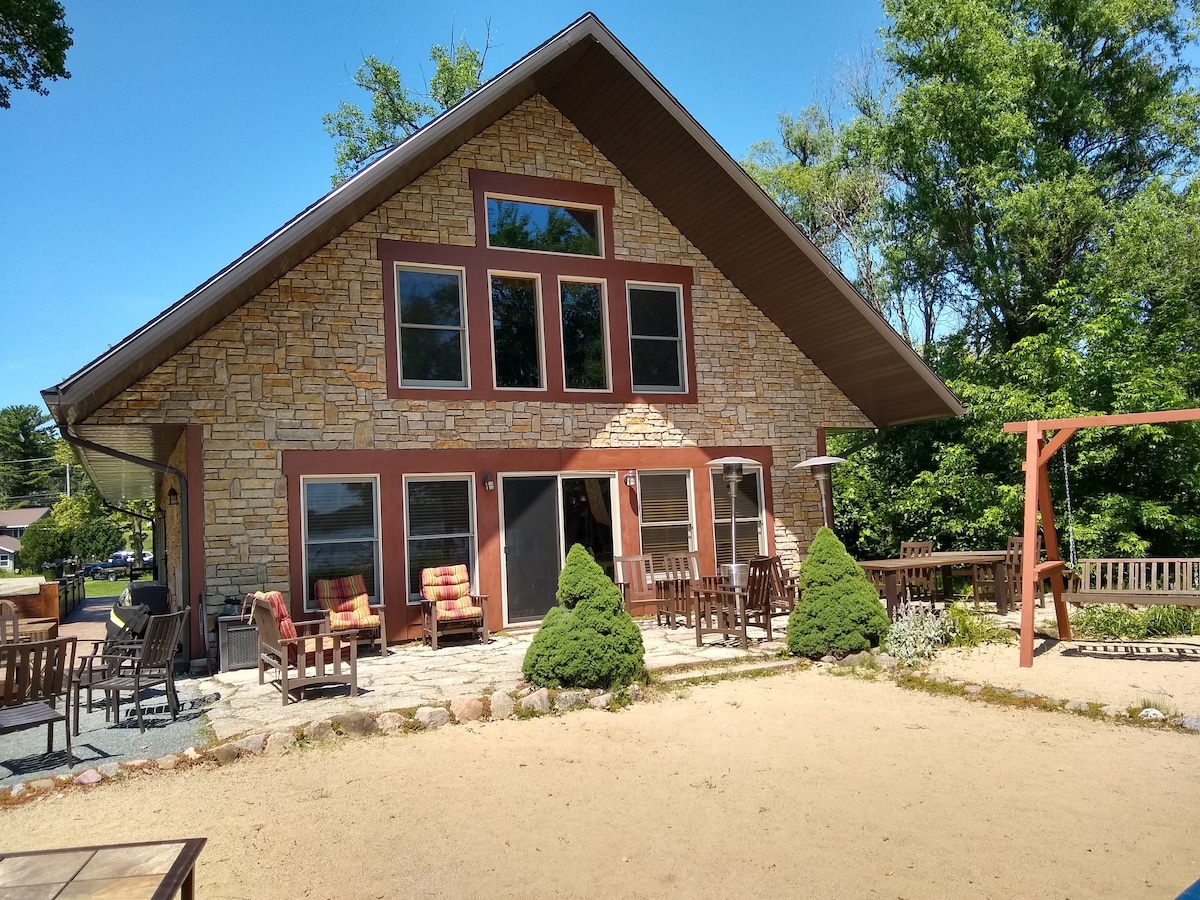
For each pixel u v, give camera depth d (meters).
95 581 41.62
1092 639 10.35
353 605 11.02
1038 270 19.75
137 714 7.53
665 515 13.96
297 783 5.86
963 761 5.96
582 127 13.69
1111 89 21.56
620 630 8.16
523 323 13.20
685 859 4.47
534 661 8.16
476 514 12.33
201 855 4.64
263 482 10.99
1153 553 16.44
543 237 13.48
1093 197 19.22
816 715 7.27
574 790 5.57
